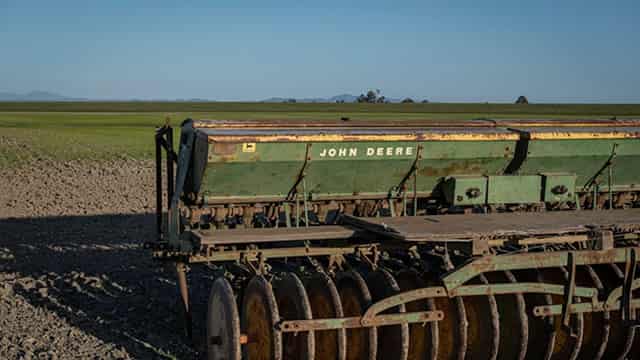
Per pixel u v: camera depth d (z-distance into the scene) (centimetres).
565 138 815
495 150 805
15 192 1959
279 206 795
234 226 812
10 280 1084
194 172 750
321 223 803
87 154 2831
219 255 682
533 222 702
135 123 5719
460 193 807
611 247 653
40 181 2158
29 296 1000
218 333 663
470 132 796
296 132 742
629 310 667
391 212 814
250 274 694
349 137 741
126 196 1923
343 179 781
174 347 789
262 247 769
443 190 823
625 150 852
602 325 701
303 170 755
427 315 617
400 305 620
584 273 716
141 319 899
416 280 665
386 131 780
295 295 625
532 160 824
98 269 1161
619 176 891
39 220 1584
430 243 698
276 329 600
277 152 727
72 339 809
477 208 859
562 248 744
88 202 1823
